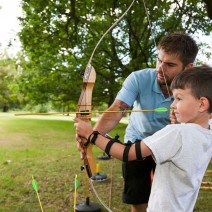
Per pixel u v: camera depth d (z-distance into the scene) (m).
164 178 1.48
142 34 12.40
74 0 10.38
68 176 5.11
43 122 18.77
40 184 4.64
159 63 2.13
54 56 15.16
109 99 16.75
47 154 7.24
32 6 10.97
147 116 2.37
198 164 1.42
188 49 2.04
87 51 13.17
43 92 16.56
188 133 1.38
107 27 12.85
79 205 3.60
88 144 1.74
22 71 18.41
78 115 1.72
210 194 4.17
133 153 1.44
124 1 10.27
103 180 4.68
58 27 11.21
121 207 3.75
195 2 10.48
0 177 4.96
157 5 11.22
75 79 15.34
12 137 10.61
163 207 1.46
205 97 1.40
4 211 3.59
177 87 1.47
